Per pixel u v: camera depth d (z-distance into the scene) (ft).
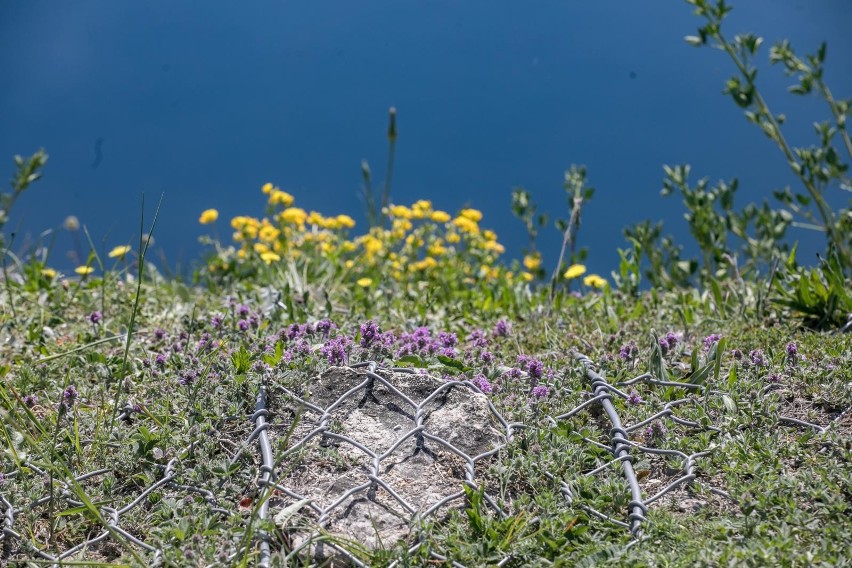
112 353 17.71
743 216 24.16
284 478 11.92
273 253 25.71
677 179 24.53
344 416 12.85
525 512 11.51
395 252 29.63
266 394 13.33
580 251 25.90
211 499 11.84
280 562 10.40
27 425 13.92
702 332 18.24
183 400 13.94
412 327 19.35
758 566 10.16
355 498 11.60
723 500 12.03
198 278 25.09
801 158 23.31
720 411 14.01
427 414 12.84
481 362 15.26
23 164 26.96
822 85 23.84
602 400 13.52
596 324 19.12
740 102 23.79
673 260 24.66
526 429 12.79
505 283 24.89
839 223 23.09
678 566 10.23
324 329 15.69
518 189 28.91
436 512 11.55
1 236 24.66
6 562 10.99
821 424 13.70
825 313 18.29
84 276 21.80
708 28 23.71
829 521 11.18
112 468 12.61
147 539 11.44
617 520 11.63
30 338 18.42
